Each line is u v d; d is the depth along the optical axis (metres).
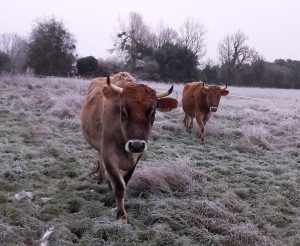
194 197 6.53
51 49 38.84
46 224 5.43
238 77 57.25
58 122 12.41
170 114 15.47
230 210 6.33
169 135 11.77
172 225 5.57
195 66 47.19
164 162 7.72
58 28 39.28
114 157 5.64
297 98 30.16
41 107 15.54
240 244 5.25
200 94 11.52
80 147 9.71
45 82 25.16
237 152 10.13
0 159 8.01
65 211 5.95
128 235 5.18
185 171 7.45
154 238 5.18
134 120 5.13
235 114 16.28
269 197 6.98
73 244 5.00
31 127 11.55
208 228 5.62
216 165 8.71
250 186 7.62
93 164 8.38
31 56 38.56
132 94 5.21
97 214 5.87
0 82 24.55
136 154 5.78
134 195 6.62
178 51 46.03
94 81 7.72
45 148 9.28
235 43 59.59
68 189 6.83
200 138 11.55
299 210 6.60
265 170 8.74
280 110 17.55
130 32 50.75
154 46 52.38
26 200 6.22
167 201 6.15
